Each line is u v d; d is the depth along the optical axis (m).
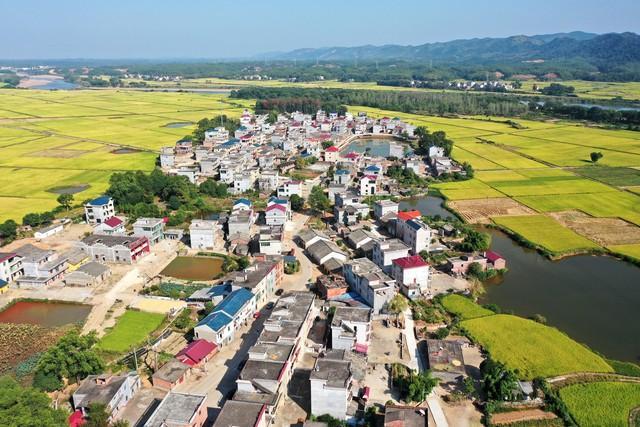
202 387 103.06
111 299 140.50
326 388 91.81
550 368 108.88
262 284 137.75
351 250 174.50
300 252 174.12
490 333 122.38
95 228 184.00
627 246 179.62
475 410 96.81
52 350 103.44
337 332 113.56
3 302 138.62
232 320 119.88
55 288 146.88
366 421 91.94
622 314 135.00
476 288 147.88
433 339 118.88
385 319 130.00
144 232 179.25
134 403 98.00
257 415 84.25
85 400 92.44
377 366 110.44
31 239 186.12
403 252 155.00
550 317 133.12
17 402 82.44
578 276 159.12
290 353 102.75
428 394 99.62
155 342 118.81
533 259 173.50
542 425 93.12
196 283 149.62
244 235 181.62
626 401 98.62
